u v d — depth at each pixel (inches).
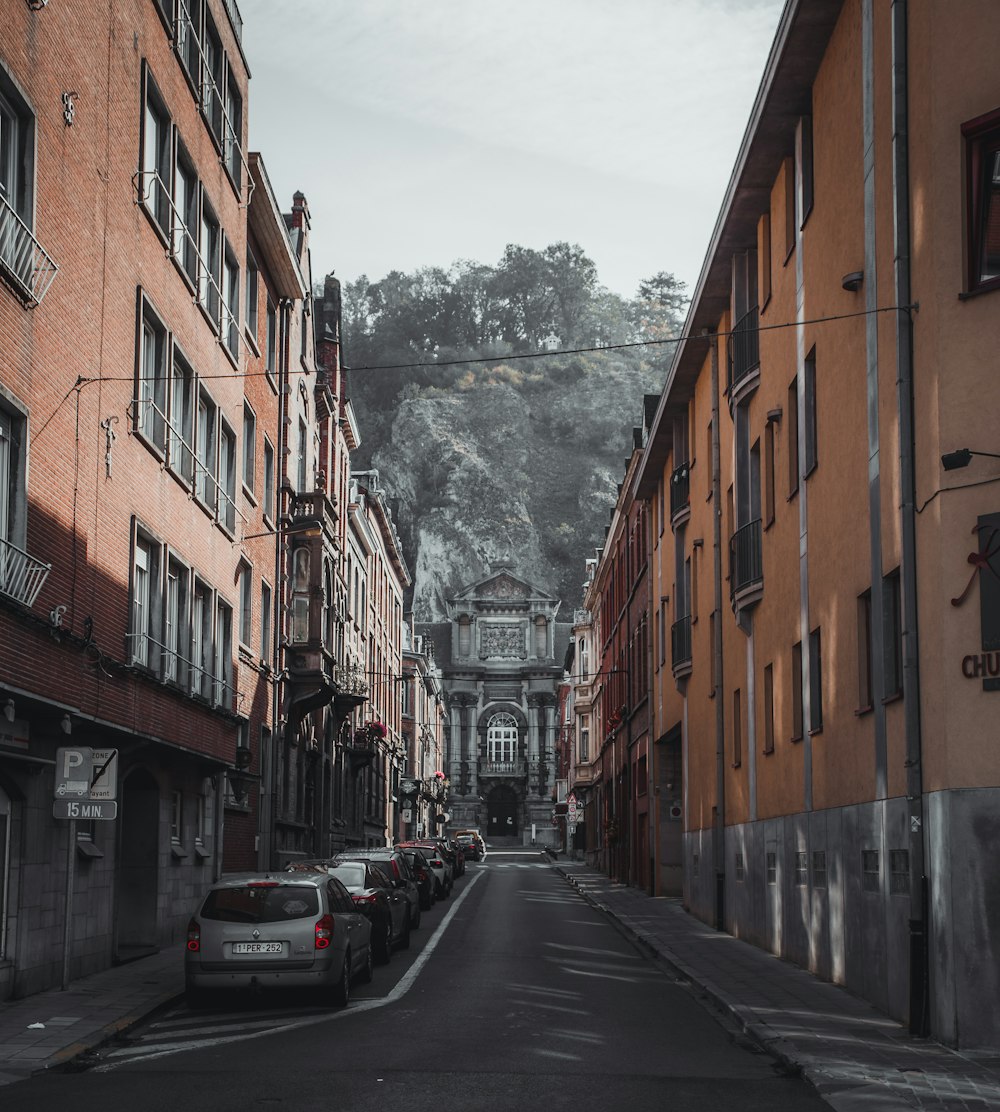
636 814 1854.1
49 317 643.5
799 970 773.3
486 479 7096.5
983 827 496.1
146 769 840.3
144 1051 490.6
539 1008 613.9
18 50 599.5
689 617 1339.8
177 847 915.4
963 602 510.6
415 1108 382.3
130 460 792.9
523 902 1539.1
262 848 1272.1
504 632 5246.1
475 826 5054.1
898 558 574.2
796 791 811.4
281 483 1360.7
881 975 599.2
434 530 6958.7
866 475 637.3
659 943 964.0
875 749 617.3
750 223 968.3
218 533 1055.0
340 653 1809.8
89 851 727.7
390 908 852.6
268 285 1325.0
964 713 505.7
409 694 3410.4
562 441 7608.3
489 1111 379.6
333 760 1764.3
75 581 685.3
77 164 686.5
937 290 530.9
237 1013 598.9
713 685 1151.0
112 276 753.6
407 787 3046.3
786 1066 466.0
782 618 856.3
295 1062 460.8
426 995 661.9
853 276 649.0
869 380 626.8
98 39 724.0
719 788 1088.8
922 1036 519.5
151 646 858.1
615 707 2247.8
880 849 607.2
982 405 515.5
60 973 675.4
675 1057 485.1
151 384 862.5
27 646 602.5
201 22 986.7
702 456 1237.1
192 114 949.8
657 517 1596.9
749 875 976.9
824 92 740.0
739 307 1010.7
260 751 1261.1
